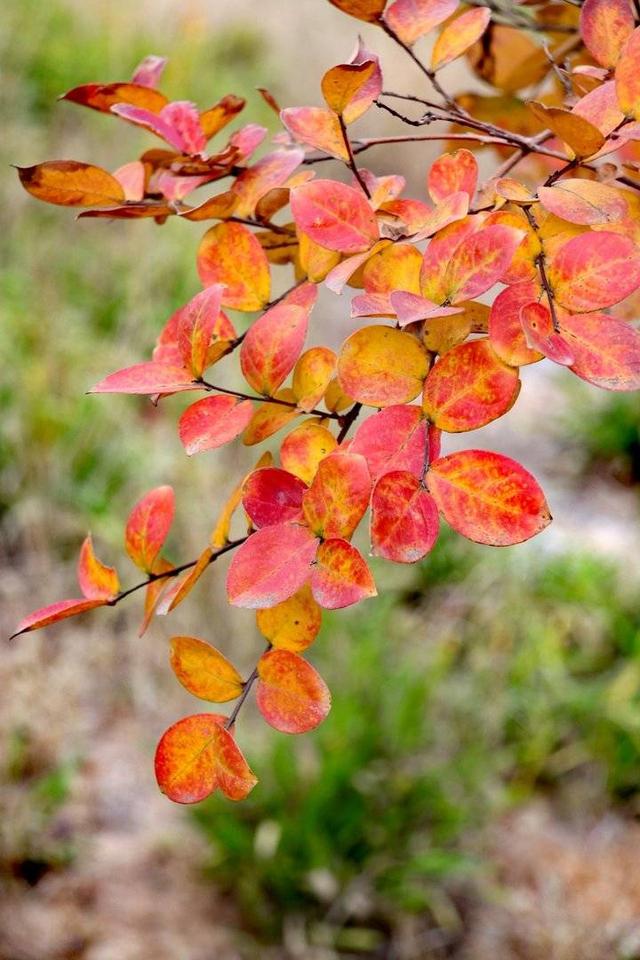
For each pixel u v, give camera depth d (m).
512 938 3.24
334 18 9.52
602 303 1.07
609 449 5.22
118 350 4.72
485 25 1.19
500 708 3.82
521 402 5.66
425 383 1.08
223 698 1.11
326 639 3.65
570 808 3.70
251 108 7.59
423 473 1.07
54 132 6.04
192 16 7.70
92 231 5.41
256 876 3.19
